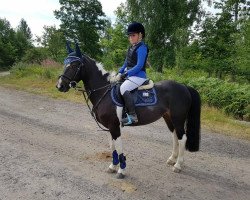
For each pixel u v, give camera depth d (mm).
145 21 24438
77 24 41906
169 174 5438
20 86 15359
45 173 5172
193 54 19656
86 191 4594
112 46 38594
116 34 37938
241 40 17766
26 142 6848
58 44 31922
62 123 8766
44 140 7086
